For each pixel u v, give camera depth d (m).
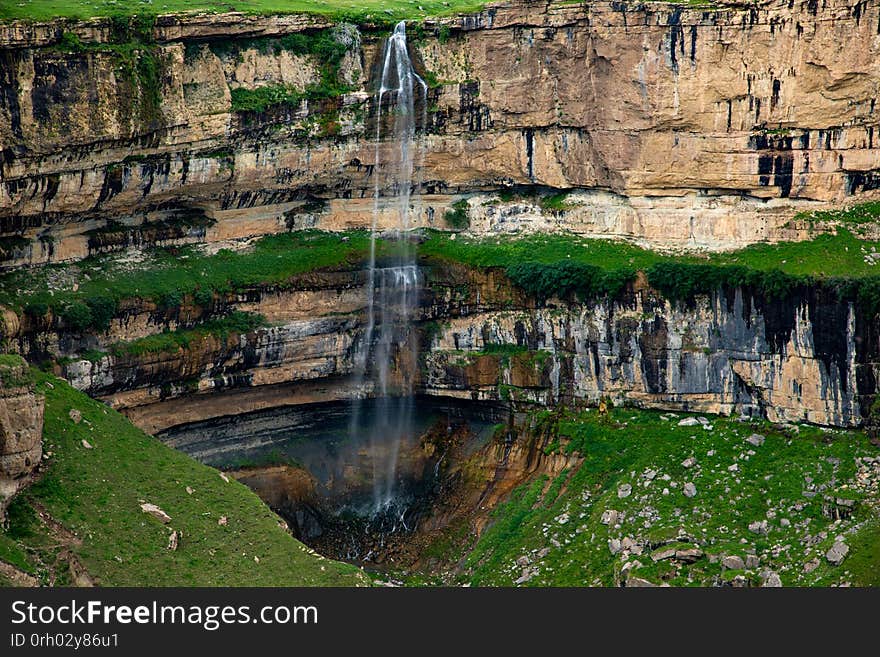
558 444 117.00
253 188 119.31
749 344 113.06
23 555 93.12
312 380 120.81
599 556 107.06
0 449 95.12
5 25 105.00
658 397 116.44
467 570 111.88
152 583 94.81
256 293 117.75
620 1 117.00
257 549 99.62
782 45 114.75
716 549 103.12
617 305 116.25
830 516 105.19
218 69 115.38
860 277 109.12
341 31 120.44
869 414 109.56
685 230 119.19
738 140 117.00
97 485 99.44
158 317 114.00
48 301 109.44
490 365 120.19
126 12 112.00
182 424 116.31
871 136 115.06
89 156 110.31
